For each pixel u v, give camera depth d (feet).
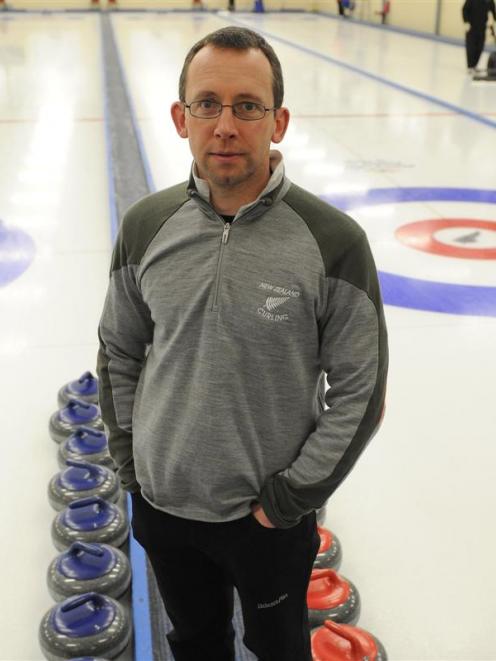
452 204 22.15
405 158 27.30
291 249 4.71
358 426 4.87
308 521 5.43
